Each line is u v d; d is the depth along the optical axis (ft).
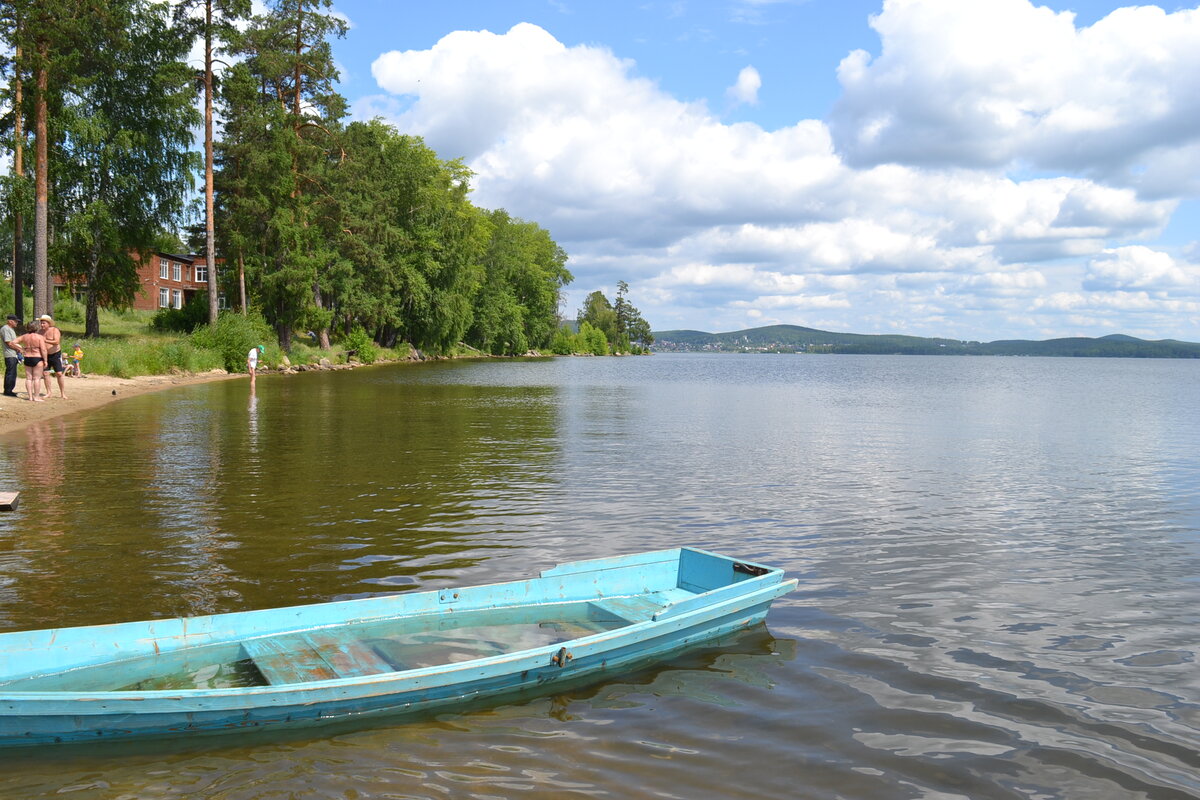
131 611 22.94
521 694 18.19
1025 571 29.07
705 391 151.94
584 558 29.76
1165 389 183.52
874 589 26.68
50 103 117.50
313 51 166.30
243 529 32.91
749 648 21.26
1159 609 24.97
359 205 188.55
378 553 29.76
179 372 127.24
